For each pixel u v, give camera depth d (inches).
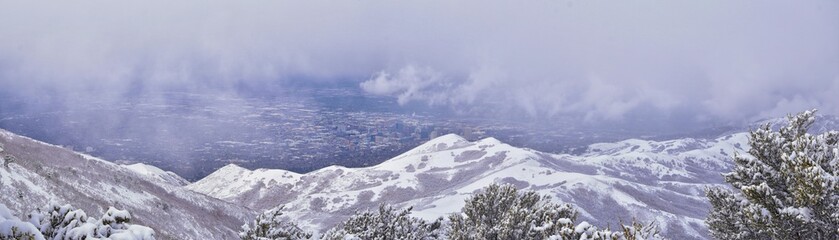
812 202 551.8
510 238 887.1
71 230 305.1
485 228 949.2
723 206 727.7
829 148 618.8
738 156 679.1
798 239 573.6
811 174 556.4
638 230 483.2
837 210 538.9
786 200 611.2
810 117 651.5
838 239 545.0
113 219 318.0
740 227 692.7
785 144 639.8
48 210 322.0
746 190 611.8
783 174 605.3
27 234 285.6
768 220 589.0
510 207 957.8
